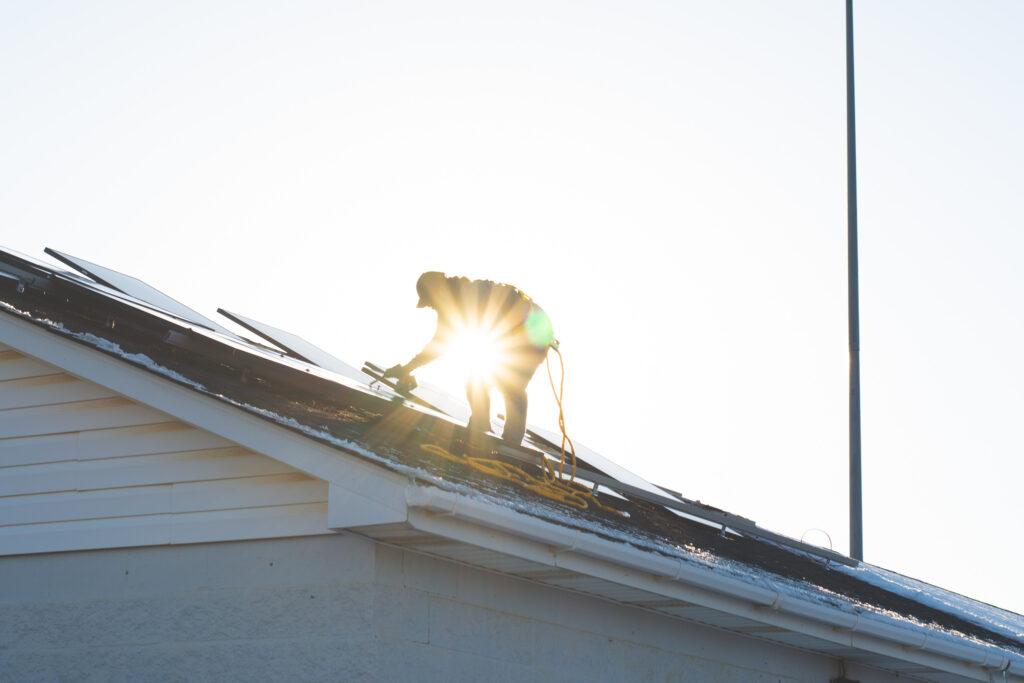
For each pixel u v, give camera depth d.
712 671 14.94
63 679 11.97
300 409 12.06
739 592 12.93
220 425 11.34
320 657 11.00
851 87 30.81
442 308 14.35
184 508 11.89
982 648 16.20
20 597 12.38
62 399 12.66
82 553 12.27
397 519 10.14
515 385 14.23
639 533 13.17
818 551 18.31
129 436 12.29
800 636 14.53
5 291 13.43
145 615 11.80
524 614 12.66
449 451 12.74
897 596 18.77
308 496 11.40
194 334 13.07
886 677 17.28
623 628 13.90
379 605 11.00
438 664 11.50
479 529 10.66
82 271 17.34
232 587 11.53
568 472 14.98
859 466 27.27
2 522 12.53
